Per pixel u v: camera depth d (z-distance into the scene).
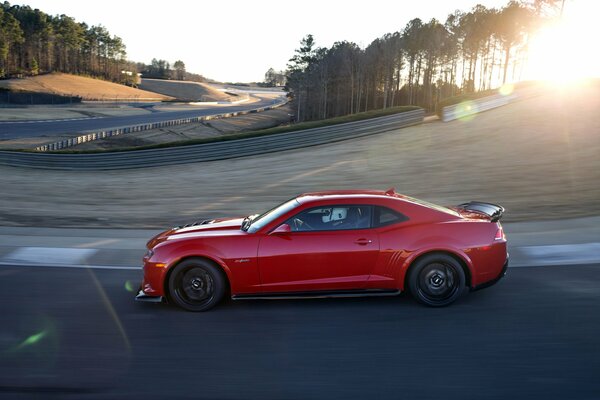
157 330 5.19
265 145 26.62
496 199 12.77
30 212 13.60
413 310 5.61
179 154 25.58
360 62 94.00
